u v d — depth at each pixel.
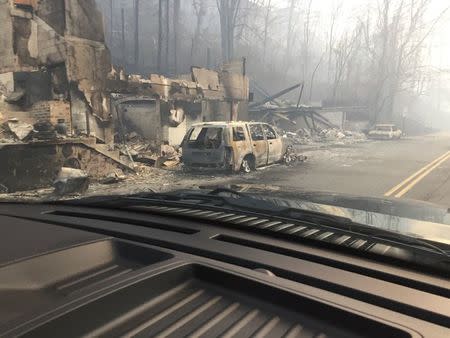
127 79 14.03
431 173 12.77
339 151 21.55
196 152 11.98
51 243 1.64
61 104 11.71
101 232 1.99
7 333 0.97
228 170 12.08
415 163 15.75
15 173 9.52
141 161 14.08
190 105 19.31
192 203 2.67
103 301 1.17
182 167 12.88
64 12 11.52
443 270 1.56
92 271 1.49
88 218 2.35
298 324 1.20
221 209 2.50
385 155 19.28
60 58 11.70
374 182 10.95
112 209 2.66
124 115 18.64
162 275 1.37
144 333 1.12
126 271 1.49
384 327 1.17
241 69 21.92
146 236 1.91
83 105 12.27
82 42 12.10
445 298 1.37
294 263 1.64
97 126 12.74
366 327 1.18
